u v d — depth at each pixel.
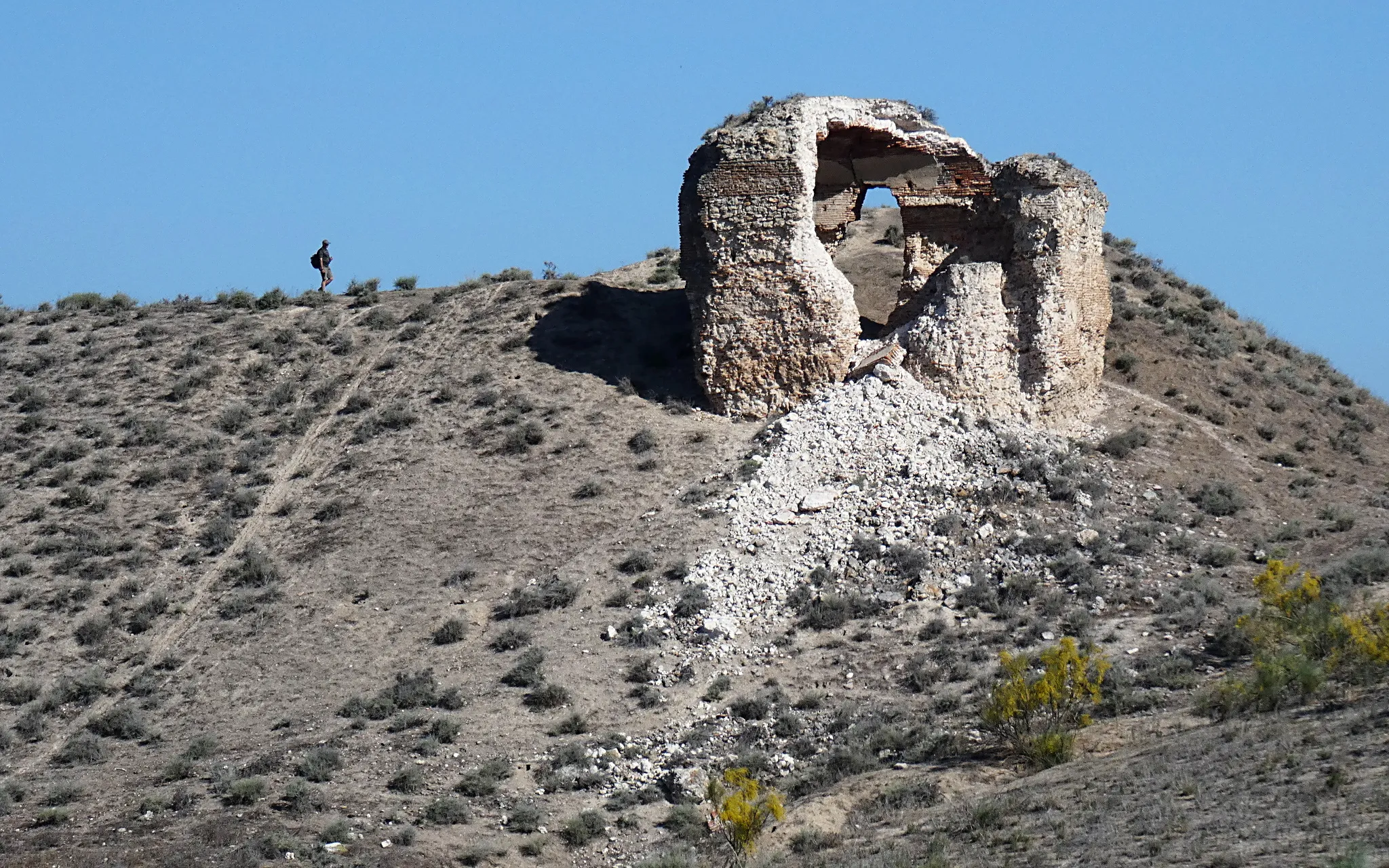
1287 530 93.81
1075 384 104.56
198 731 80.75
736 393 104.81
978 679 77.62
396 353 118.56
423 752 75.88
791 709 77.94
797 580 88.25
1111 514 94.00
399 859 65.25
